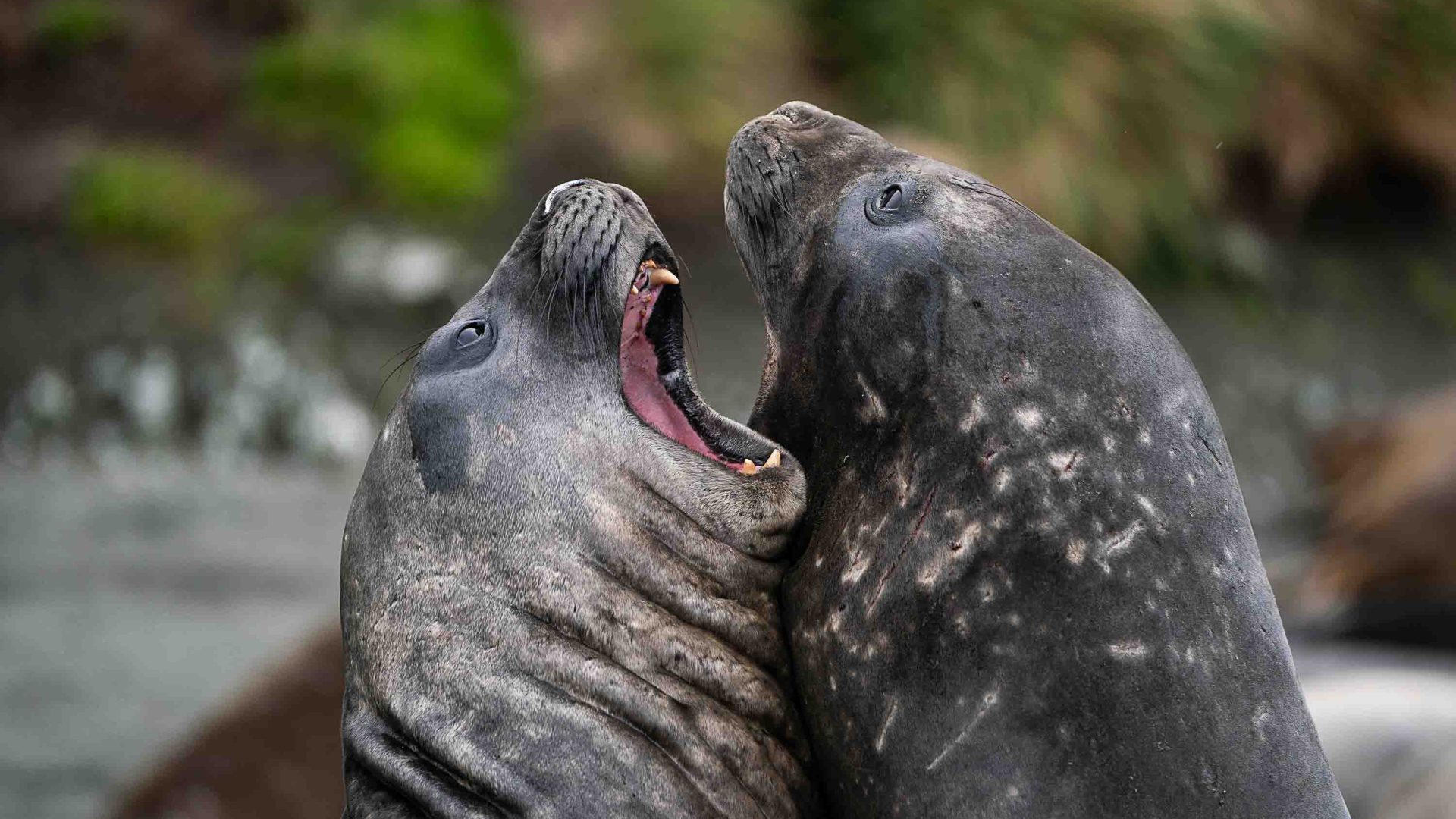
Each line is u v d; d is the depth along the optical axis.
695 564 16.02
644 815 14.98
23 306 62.28
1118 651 14.00
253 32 75.38
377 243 66.31
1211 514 14.56
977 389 14.77
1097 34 76.56
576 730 15.15
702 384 59.00
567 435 16.20
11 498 53.12
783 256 16.50
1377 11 81.38
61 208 66.81
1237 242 77.06
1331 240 80.25
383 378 61.81
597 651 15.57
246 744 29.69
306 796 29.45
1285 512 51.69
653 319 17.53
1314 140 79.88
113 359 60.84
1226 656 14.08
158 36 73.62
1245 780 13.71
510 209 70.62
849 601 15.12
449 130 72.19
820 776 16.05
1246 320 73.75
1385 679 32.50
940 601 14.55
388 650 15.77
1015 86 74.50
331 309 64.31
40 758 35.19
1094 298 15.05
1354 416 51.50
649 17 75.38
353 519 16.69
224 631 43.41
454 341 16.95
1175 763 13.71
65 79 72.06
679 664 15.69
